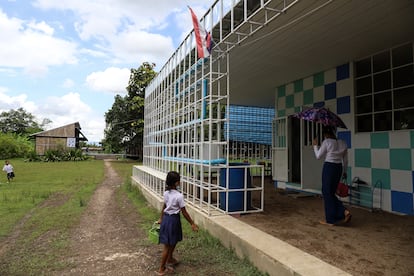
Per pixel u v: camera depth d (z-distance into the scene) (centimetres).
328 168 461
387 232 418
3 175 1750
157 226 422
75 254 439
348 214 447
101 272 374
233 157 1477
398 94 548
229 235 412
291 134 869
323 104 729
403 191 526
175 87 747
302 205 611
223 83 877
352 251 345
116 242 493
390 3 389
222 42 504
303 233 415
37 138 4156
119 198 938
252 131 1470
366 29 475
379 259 320
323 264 295
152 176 859
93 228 583
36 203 854
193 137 648
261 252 334
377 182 573
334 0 375
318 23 448
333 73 698
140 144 3391
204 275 351
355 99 636
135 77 3108
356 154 623
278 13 402
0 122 6544
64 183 1339
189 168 639
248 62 657
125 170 2097
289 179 855
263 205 591
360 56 615
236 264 367
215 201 636
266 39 515
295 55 606
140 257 423
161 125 900
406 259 320
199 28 520
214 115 710
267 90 983
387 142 558
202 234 483
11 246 479
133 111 3141
